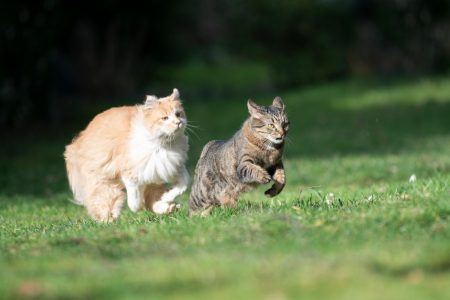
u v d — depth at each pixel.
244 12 39.78
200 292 6.61
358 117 28.67
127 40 39.88
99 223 10.70
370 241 8.16
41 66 28.81
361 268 7.01
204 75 51.09
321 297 6.32
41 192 17.02
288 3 39.03
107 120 11.49
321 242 8.14
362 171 17.62
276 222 8.89
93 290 6.83
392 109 29.55
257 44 40.25
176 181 11.29
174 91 11.20
